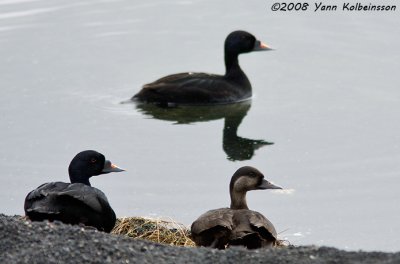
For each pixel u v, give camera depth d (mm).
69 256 9227
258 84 21688
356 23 24328
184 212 14820
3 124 19125
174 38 23875
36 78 21469
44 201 10828
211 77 21469
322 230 14148
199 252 9477
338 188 15734
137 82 21594
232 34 21891
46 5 25547
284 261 9023
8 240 9578
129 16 25016
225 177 16422
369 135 18125
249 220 10914
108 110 20156
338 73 21641
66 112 19875
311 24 24484
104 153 17641
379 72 21500
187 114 20578
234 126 19484
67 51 22891
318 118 19234
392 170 16391
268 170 16641
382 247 13523
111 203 15180
